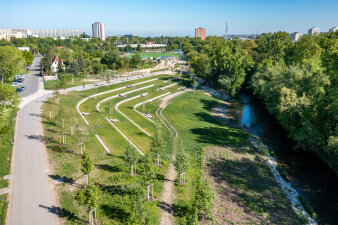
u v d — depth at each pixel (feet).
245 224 109.19
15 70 306.55
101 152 152.56
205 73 400.26
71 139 164.25
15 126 180.04
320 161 178.70
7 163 131.54
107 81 354.95
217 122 250.37
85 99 273.13
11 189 111.04
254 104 329.31
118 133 187.32
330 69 210.79
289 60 357.41
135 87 354.54
